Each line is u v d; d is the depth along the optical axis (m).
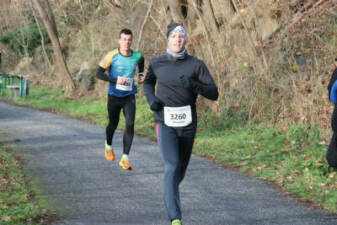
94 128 20.31
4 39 49.50
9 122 22.31
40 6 33.72
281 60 17.81
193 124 7.20
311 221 7.73
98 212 8.37
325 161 11.13
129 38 10.68
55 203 8.97
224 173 11.73
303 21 18.38
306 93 16.12
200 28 22.80
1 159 12.93
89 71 33.38
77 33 42.28
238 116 17.73
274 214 8.17
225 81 19.16
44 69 44.38
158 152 14.55
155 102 7.03
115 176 11.27
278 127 15.77
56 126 20.88
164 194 6.64
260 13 20.52
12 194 9.45
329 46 17.12
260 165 12.29
